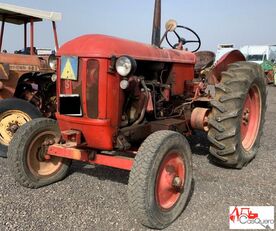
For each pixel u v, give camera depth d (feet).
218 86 12.81
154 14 13.93
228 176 12.79
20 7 18.34
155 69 11.76
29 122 11.55
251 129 14.79
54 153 11.13
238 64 13.70
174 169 9.73
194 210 10.16
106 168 13.66
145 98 10.82
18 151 11.12
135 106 10.77
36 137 11.47
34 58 18.21
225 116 12.35
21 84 18.03
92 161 10.25
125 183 12.16
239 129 12.73
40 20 19.66
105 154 10.32
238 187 11.73
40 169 11.83
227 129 12.46
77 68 9.71
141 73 11.41
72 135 10.16
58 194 11.21
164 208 9.32
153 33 14.01
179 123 12.42
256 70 13.69
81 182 12.23
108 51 9.54
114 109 9.82
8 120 15.70
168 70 12.76
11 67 17.21
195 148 16.35
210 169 13.53
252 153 14.28
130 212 9.89
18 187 11.78
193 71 14.35
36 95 18.51
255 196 11.04
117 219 9.59
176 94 13.15
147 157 8.75
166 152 9.20
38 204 10.48
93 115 9.71
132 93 10.31
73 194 11.21
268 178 12.64
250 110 14.70
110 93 9.62
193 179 12.40
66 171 12.44
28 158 11.41
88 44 9.71
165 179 9.36
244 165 13.84
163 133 9.45
